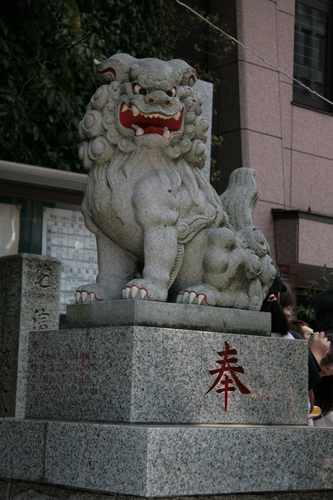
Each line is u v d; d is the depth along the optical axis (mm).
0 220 6016
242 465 3137
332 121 9586
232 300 3635
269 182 8875
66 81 6984
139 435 2922
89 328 3395
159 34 8859
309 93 9602
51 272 5484
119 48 8492
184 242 3527
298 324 5383
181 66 3584
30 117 7703
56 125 8086
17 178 5875
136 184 3488
